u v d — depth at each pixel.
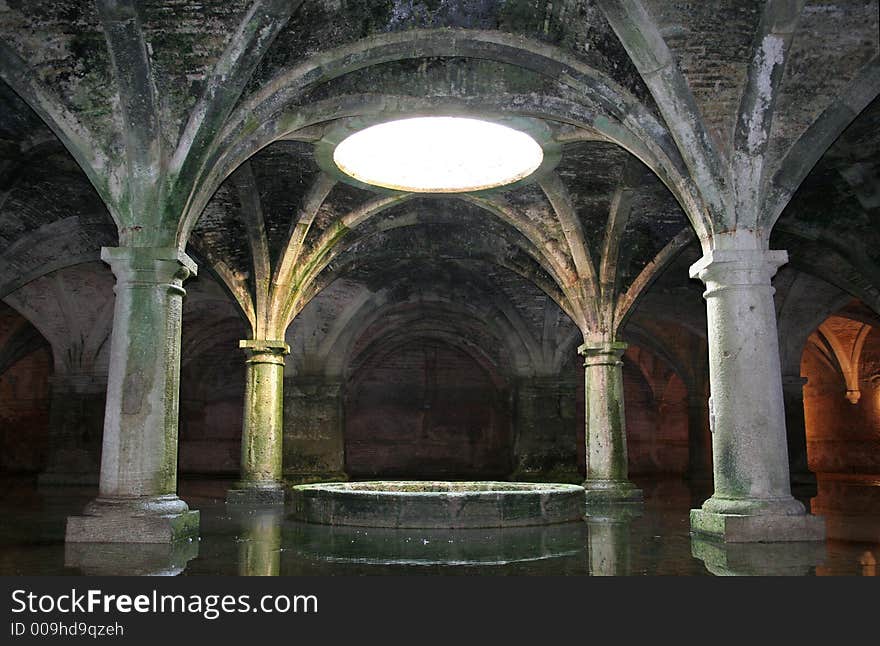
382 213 14.22
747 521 7.51
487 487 12.53
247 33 7.63
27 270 13.41
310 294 15.20
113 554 6.79
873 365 24.19
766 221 7.92
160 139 7.90
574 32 8.09
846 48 7.58
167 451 7.78
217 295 18.38
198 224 12.69
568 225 13.18
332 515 9.90
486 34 8.27
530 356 20.67
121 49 7.64
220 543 7.78
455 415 25.80
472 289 19.92
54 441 18.95
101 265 16.81
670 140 8.18
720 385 7.90
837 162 10.47
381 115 9.58
